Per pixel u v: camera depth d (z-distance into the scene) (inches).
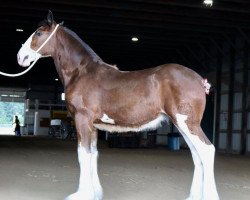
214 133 692.7
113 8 515.8
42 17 563.2
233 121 645.9
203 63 737.0
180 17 565.6
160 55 820.0
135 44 730.2
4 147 597.6
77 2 497.4
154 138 723.4
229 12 547.5
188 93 181.9
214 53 708.0
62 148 612.1
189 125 182.5
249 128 605.0
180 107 181.6
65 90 206.1
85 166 192.1
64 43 209.5
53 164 373.1
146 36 663.8
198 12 537.0
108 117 192.9
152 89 185.2
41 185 253.9
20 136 1169.4
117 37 691.4
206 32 634.8
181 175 320.2
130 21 587.2
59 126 1193.4
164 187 258.1
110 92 190.9
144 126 190.4
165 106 184.7
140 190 245.3
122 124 192.4
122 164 394.3
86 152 192.9
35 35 211.0
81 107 195.5
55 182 266.8
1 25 624.7
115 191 239.9
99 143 851.4
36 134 1371.8
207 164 180.9
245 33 609.9
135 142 706.2
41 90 1498.5
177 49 756.6
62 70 209.5
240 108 628.1
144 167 372.8
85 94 195.0
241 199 225.9
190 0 486.3
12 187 244.4
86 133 194.2
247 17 552.7
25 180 272.5
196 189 189.5
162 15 562.9
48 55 214.7
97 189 199.0
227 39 632.4
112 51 800.3
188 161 452.1
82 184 190.9
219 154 606.2
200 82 186.7
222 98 682.8
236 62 643.5
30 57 210.7
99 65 201.0
